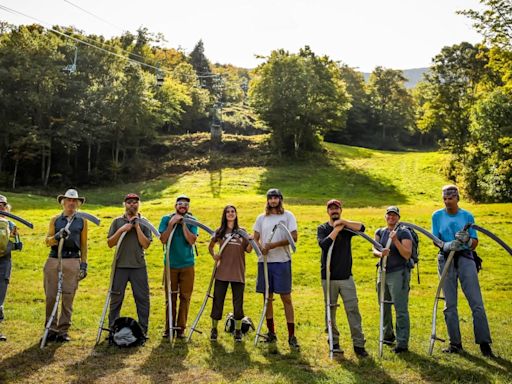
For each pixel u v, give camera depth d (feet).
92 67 236.02
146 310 27.66
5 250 27.68
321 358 25.00
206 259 60.90
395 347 26.35
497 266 59.52
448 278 26.37
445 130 217.77
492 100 170.71
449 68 216.95
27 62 214.48
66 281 27.12
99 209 121.19
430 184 202.59
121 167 231.09
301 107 241.96
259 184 200.85
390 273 26.48
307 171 222.07
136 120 232.53
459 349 26.08
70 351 25.14
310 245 70.33
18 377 21.48
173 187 199.11
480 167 176.14
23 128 211.20
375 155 261.85
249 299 41.37
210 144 254.88
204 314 34.91
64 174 223.10
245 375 22.29
